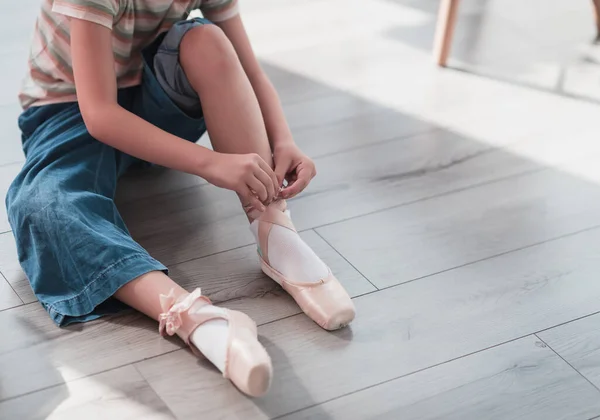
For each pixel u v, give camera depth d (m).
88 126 1.26
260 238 1.28
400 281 1.31
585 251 1.39
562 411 1.08
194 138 1.49
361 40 2.16
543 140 1.72
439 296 1.28
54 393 1.09
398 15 2.31
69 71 1.40
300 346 1.17
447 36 1.99
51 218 1.23
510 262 1.36
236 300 1.26
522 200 1.53
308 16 2.29
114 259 1.19
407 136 1.74
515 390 1.11
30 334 1.18
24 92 1.47
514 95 1.90
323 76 1.97
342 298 1.20
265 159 1.29
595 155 1.67
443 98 1.89
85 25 1.23
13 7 2.32
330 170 1.61
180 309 1.12
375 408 1.07
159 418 1.05
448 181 1.58
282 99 1.87
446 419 1.06
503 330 1.21
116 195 1.52
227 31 1.47
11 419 1.05
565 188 1.56
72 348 1.16
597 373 1.14
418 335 1.20
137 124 1.25
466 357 1.16
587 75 1.99
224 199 1.52
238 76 1.29
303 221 1.46
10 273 1.31
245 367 1.04
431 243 1.40
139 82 1.43
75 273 1.21
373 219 1.47
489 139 1.73
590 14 2.30
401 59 2.06
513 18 2.28
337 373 1.12
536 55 2.09
